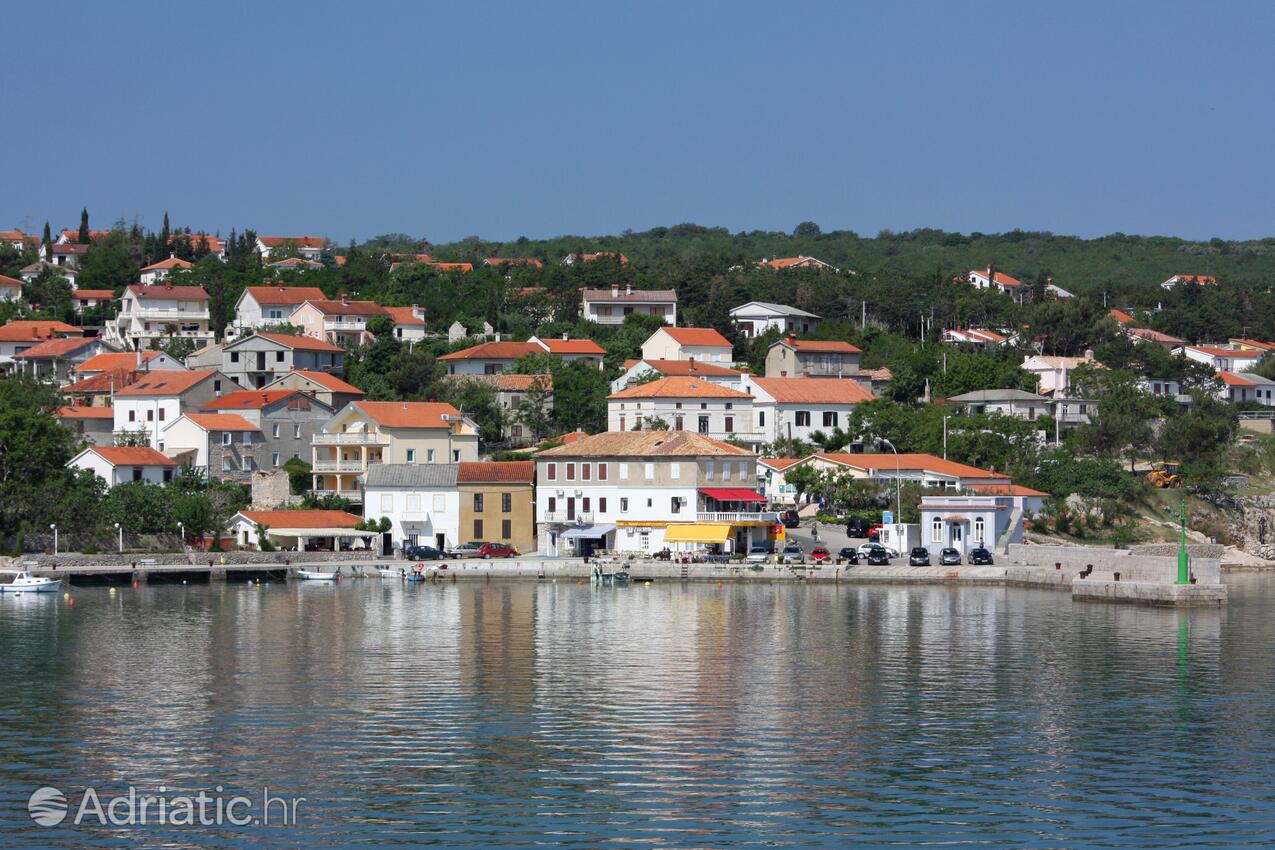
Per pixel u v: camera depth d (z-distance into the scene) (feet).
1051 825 293.43
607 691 423.23
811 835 287.89
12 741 360.48
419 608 628.28
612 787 319.27
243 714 390.83
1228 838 285.64
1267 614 613.11
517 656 487.20
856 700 410.72
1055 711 396.57
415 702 406.82
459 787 319.27
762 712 393.70
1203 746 356.59
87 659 483.10
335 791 317.01
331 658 483.51
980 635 540.93
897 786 320.50
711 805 306.55
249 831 291.79
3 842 286.25
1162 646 514.68
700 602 649.20
